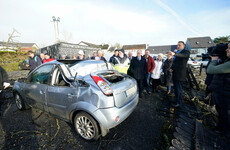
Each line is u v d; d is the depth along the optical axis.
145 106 3.33
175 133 2.04
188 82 5.50
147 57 4.30
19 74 9.11
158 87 5.34
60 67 2.16
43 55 5.96
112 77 2.75
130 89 2.17
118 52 4.78
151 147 1.88
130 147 1.88
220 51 1.92
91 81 1.88
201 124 2.27
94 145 1.92
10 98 3.94
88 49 16.67
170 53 2.87
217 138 1.86
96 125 1.80
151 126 2.42
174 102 3.53
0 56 15.41
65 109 2.06
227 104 1.80
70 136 2.14
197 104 3.29
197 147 1.67
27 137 2.12
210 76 3.13
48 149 1.86
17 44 15.90
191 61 13.48
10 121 2.60
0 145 1.93
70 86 1.99
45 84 2.36
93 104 1.73
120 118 1.78
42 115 2.84
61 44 13.20
